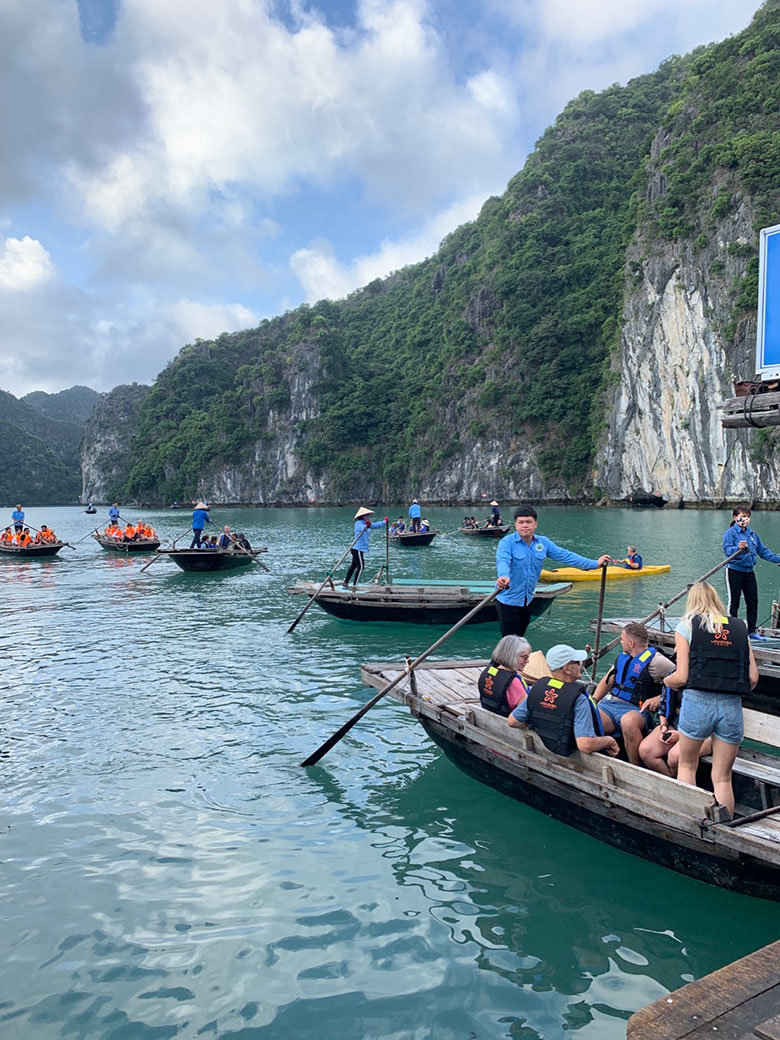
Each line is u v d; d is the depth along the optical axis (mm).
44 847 5285
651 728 5422
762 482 59156
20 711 8555
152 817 5746
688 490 67812
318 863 5016
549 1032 3406
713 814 4113
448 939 4145
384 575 17391
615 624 9641
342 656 11055
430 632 12688
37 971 3932
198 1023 3525
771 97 66938
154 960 4000
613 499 78062
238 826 5582
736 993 2689
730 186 64625
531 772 5367
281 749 7207
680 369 67938
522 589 6945
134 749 7242
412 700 6477
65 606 16516
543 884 4711
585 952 4012
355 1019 3529
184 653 11477
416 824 5586
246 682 9656
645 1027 2523
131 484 145750
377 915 4387
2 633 13453
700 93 75125
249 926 4289
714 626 4344
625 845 4902
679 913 4367
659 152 77750
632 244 76875
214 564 22531
